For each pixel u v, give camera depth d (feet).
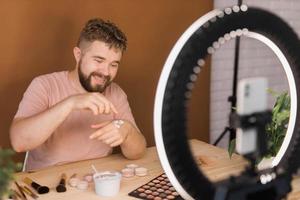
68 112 4.94
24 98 5.55
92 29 5.57
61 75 5.81
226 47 9.36
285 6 10.38
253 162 2.43
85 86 5.73
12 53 6.53
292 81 2.66
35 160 5.74
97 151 5.81
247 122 2.29
